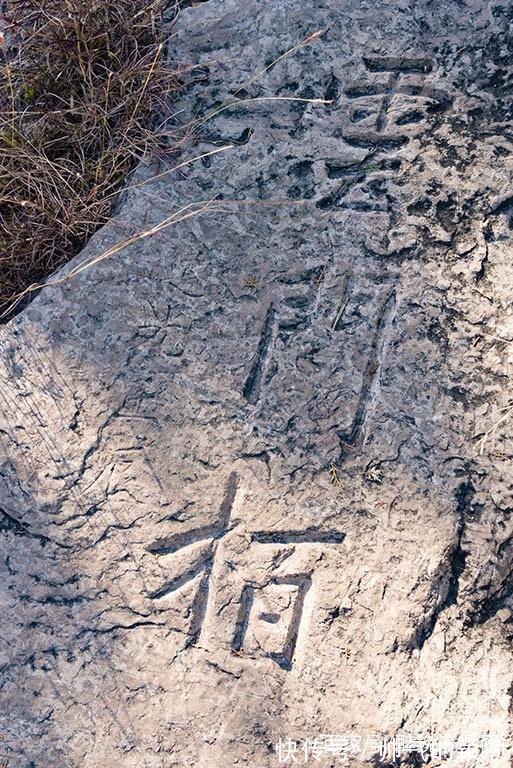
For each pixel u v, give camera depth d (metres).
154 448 1.69
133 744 1.57
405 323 1.72
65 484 1.69
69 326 1.76
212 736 1.56
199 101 1.92
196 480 1.67
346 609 1.60
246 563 1.64
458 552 1.62
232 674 1.59
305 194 1.81
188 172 1.85
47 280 1.83
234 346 1.74
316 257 1.77
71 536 1.67
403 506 1.64
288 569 1.63
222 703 1.58
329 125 1.85
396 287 1.74
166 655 1.60
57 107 2.00
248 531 1.65
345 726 1.55
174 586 1.64
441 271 1.75
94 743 1.58
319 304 1.75
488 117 1.82
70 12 1.95
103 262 1.79
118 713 1.59
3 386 1.74
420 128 1.83
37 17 2.00
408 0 1.90
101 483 1.68
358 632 1.59
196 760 1.56
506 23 1.87
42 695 1.60
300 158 1.84
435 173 1.80
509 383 1.69
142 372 1.73
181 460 1.68
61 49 1.98
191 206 1.82
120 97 1.94
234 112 1.89
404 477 1.65
